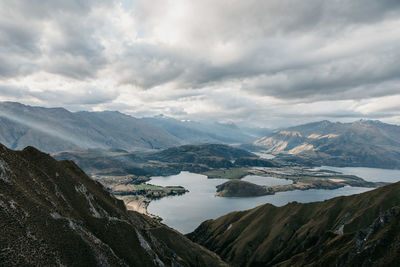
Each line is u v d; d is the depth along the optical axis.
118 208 194.12
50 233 98.50
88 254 104.50
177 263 176.88
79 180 177.25
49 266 85.62
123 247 133.62
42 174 138.62
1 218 85.25
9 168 114.50
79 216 132.62
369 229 154.62
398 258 120.19
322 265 160.62
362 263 134.25
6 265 74.56
